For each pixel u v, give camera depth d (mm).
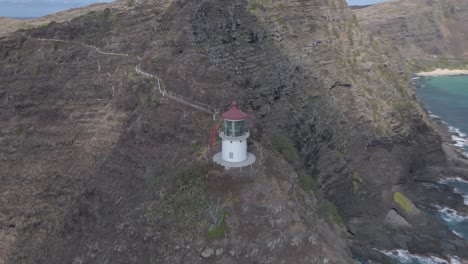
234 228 37094
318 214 47344
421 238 58906
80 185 54250
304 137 61000
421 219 62656
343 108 71812
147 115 53156
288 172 45312
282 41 70188
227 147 41094
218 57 59094
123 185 49312
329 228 47750
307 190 50375
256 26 66500
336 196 63594
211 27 61938
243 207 37875
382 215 63531
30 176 58156
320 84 69688
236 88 56125
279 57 65938
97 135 57875
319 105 66938
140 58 66375
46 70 67812
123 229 43250
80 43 73438
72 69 67812
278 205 38312
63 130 60844
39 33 75062
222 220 37438
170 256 37750
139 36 70625
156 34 68000
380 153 72938
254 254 36000
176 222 39438
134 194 46719
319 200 52125
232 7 65125
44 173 57719
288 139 57406
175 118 50594
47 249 50219
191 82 55219
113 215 46094
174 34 62719
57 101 64062
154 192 43844
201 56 57750
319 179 61812
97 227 46938
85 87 64375
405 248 56719
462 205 68188
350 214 63781
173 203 40875
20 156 60375
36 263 49750
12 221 54812
